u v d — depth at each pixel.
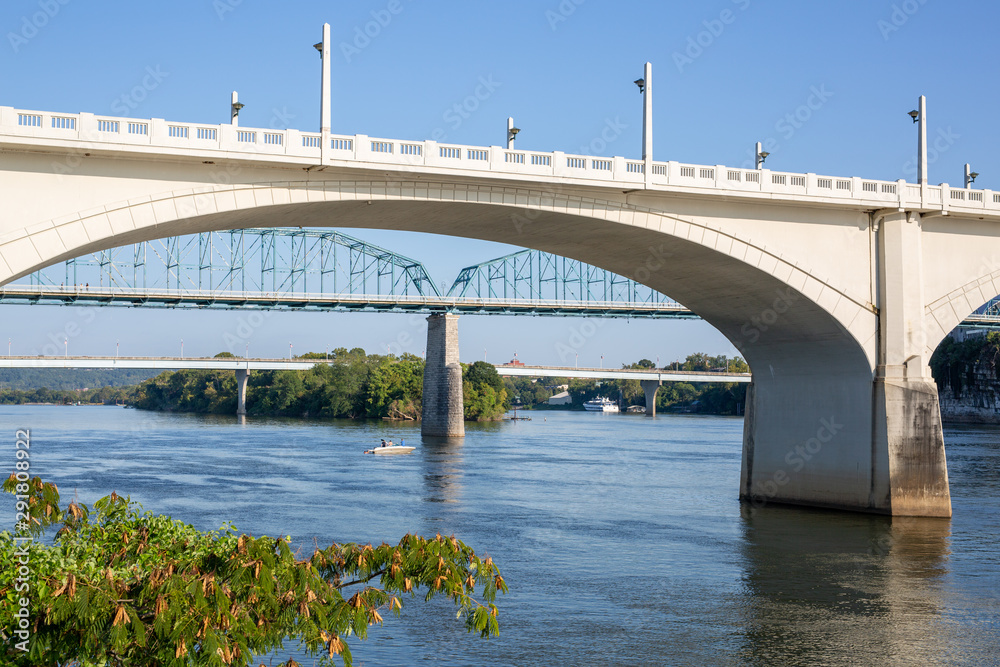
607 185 40.12
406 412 174.75
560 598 30.91
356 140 36.12
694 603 30.52
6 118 31.00
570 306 132.38
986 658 25.42
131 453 85.88
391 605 15.27
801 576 34.09
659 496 55.69
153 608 13.42
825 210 45.53
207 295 115.75
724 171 42.53
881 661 25.14
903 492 45.22
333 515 47.28
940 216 47.25
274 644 14.52
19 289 106.56
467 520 46.09
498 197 39.22
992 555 37.56
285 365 194.62
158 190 34.12
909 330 46.00
